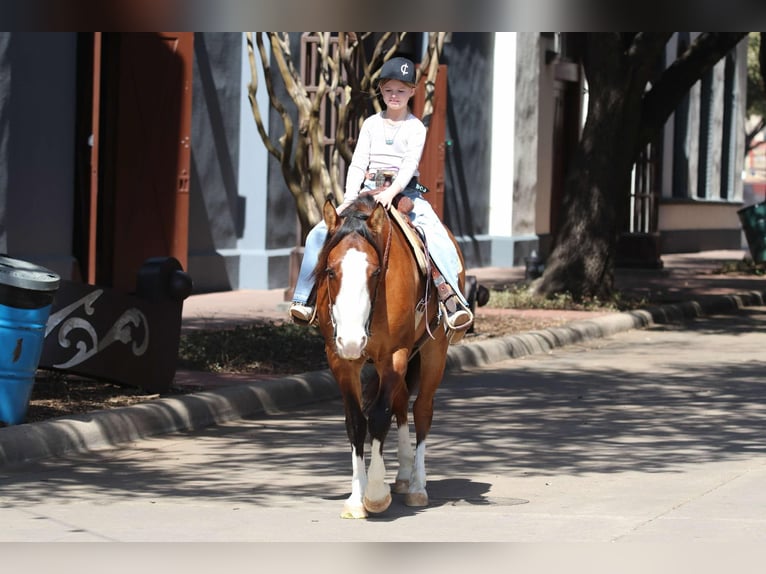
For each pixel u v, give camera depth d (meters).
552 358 18.31
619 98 23.47
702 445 11.87
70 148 19.86
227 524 8.82
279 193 24.17
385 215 8.69
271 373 15.26
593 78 23.61
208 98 22.98
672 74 24.31
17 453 10.76
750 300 26.83
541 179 33.66
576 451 11.58
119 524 8.80
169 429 12.38
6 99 18.36
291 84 18.38
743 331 21.95
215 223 23.33
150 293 13.33
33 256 19.19
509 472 10.69
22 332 11.20
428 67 20.03
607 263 23.86
